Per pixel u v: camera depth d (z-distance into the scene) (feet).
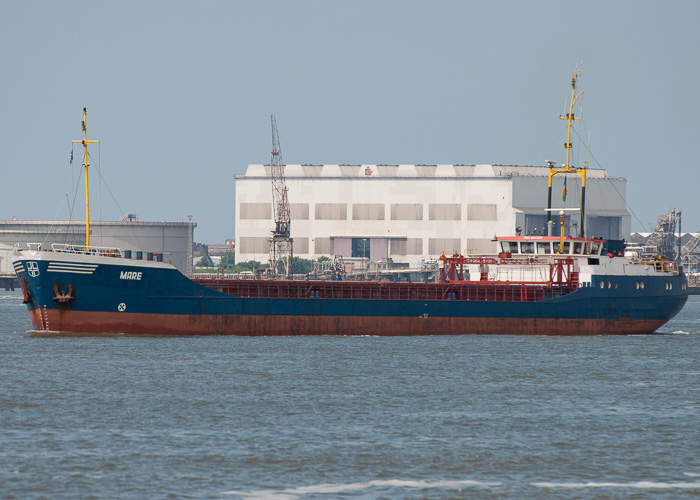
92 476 552.82
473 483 552.82
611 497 533.55
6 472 556.51
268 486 541.75
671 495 537.65
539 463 591.78
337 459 592.19
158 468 569.23
